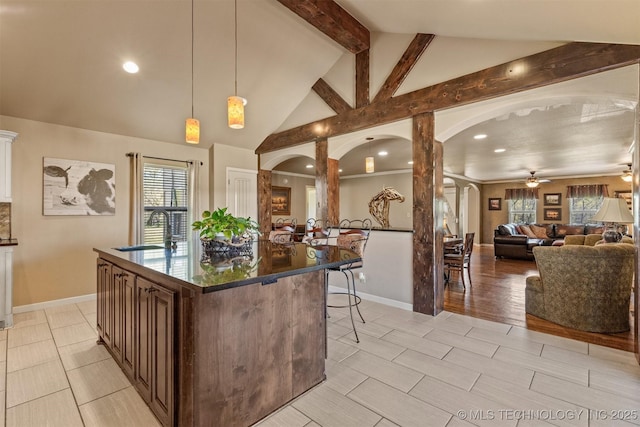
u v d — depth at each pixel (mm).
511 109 2982
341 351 2527
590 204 9172
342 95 4242
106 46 3098
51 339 2791
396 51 3676
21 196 3508
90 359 2410
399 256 3721
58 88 3342
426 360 2373
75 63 3150
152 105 3959
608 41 2307
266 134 5270
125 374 2158
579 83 2562
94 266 4016
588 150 5891
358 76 4047
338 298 4148
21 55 2924
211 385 1512
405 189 8758
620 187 8680
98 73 3332
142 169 4359
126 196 4270
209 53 3541
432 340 2746
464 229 10078
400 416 1732
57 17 2730
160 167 4641
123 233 4246
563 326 3066
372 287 3988
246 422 1650
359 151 6363
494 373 2186
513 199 10375
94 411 1788
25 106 3408
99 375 2174
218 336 1536
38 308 3617
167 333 1549
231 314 1589
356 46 3762
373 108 3875
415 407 1809
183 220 4871
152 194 4559
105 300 2508
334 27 3387
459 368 2254
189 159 4914
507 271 5996
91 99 3596
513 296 4184
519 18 2244
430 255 3418
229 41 3484
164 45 3281
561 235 8219
